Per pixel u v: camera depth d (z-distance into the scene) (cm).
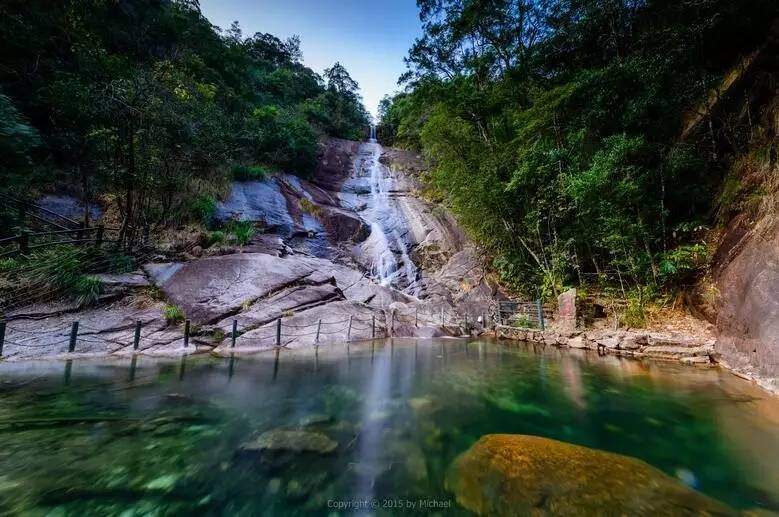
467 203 1299
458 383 551
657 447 320
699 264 791
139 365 625
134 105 1029
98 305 813
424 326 1130
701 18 825
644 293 880
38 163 1150
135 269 988
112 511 219
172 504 228
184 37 2166
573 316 951
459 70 1359
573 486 244
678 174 847
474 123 1328
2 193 917
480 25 1280
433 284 1512
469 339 1068
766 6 750
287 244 1487
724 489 248
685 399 455
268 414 400
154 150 1134
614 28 1072
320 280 1177
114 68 1145
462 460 291
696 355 658
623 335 794
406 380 568
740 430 353
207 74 2080
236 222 1403
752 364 521
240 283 1013
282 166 2141
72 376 538
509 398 473
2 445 302
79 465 273
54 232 895
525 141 1098
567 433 355
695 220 833
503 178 1181
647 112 864
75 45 1179
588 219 951
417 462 290
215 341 805
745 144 773
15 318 707
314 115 3167
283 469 275
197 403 431
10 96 1112
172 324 824
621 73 863
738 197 745
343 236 1712
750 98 773
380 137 3541
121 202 1155
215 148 1625
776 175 652
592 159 903
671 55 840
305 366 660
